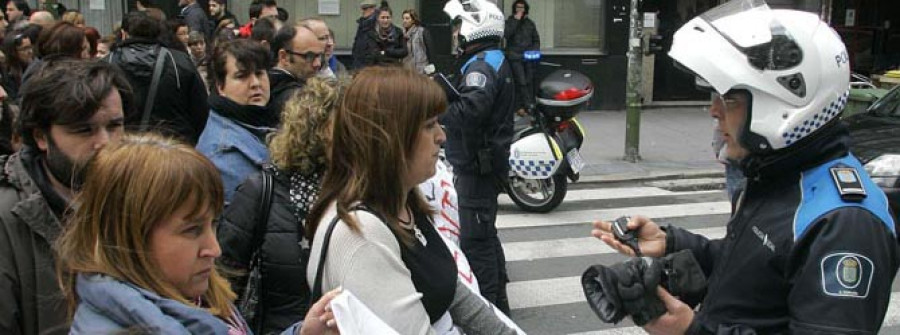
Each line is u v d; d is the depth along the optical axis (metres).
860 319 1.72
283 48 4.48
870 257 1.74
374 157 2.01
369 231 1.97
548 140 7.54
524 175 7.62
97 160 1.66
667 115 14.14
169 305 1.60
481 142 4.66
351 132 2.03
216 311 1.87
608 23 14.27
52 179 2.22
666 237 2.41
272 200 2.55
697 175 9.90
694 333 1.98
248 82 3.35
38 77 2.20
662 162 10.47
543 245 6.89
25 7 10.34
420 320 2.00
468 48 4.95
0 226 2.09
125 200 1.61
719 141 2.18
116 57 4.74
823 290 1.75
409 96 2.03
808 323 1.75
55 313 2.11
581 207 8.30
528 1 14.02
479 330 2.31
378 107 2.01
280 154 2.55
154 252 1.64
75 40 4.97
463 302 2.31
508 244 6.90
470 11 4.93
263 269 2.56
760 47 1.86
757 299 1.93
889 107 8.25
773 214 1.92
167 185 1.61
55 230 2.11
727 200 8.74
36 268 2.10
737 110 1.94
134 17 4.90
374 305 1.93
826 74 1.85
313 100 2.56
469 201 4.66
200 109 5.02
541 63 14.05
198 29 10.80
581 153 10.96
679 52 2.01
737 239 2.00
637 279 2.01
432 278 2.11
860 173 1.87
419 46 12.52
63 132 2.16
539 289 5.81
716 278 2.05
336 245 1.97
